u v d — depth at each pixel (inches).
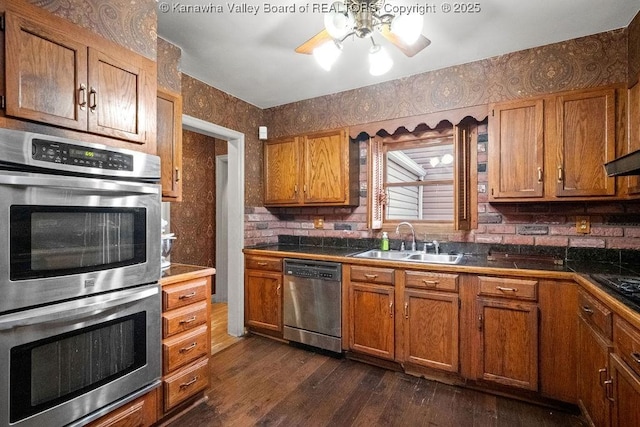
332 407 77.5
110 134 58.2
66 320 49.3
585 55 84.4
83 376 52.6
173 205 150.6
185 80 106.3
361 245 126.5
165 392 68.2
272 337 121.0
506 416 73.9
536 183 87.0
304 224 139.9
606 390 54.7
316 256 107.5
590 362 64.1
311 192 126.3
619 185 78.3
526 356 77.4
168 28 80.1
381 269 96.0
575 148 83.0
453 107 101.4
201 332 77.3
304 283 109.7
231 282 126.6
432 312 88.4
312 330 108.0
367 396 82.4
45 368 47.7
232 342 117.6
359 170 127.3
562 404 76.1
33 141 45.7
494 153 92.4
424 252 109.6
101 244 54.9
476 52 93.0
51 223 48.0
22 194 44.4
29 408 45.7
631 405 46.4
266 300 119.5
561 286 74.5
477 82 97.8
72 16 52.8
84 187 51.1
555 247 93.4
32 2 47.7
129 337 59.9
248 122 132.3
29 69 47.2
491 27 80.3
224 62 98.3
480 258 97.9
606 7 72.4
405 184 120.3
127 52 61.7
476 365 83.0
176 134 86.7
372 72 68.7
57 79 50.5
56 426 48.9
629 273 71.8
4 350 43.1
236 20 77.2
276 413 75.1
